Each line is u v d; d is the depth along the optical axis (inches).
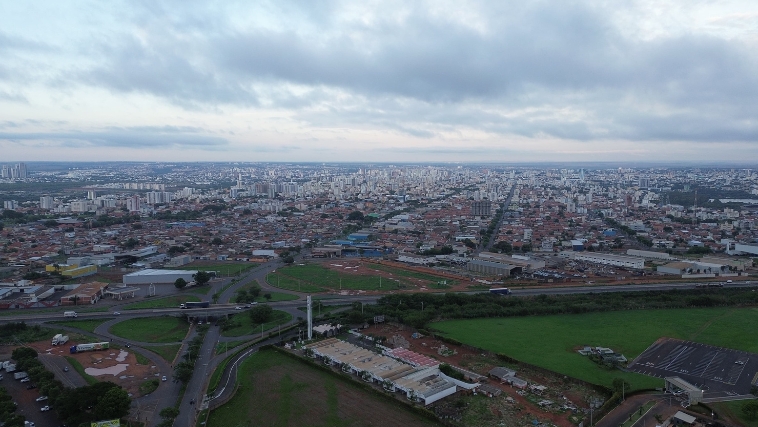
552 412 5600.4
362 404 5861.2
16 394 6058.1
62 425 5339.6
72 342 7869.1
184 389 6250.0
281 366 6973.4
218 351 7534.5
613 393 5930.1
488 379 6491.1
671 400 5821.9
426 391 5890.8
